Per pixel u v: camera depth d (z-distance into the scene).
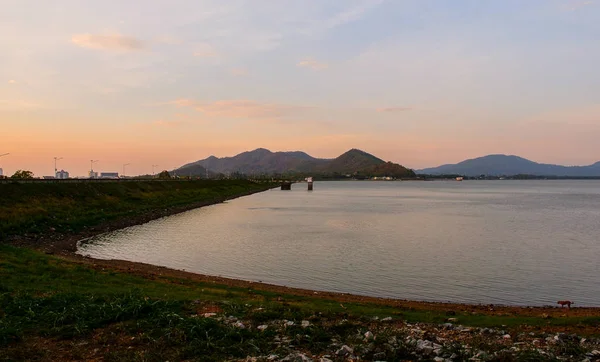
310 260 37.28
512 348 13.20
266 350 12.72
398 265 35.59
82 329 13.87
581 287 29.25
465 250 43.16
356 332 14.77
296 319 16.06
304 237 51.50
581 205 115.38
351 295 25.81
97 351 12.38
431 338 14.17
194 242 47.06
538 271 33.88
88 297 17.62
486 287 28.98
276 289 26.19
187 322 14.45
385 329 15.12
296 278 30.88
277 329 14.53
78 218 56.59
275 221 70.38
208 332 13.83
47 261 26.70
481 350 12.94
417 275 32.16
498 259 38.59
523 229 61.31
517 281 30.64
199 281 26.34
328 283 29.59
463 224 67.44
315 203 120.25
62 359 11.86
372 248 43.78
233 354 12.41
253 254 40.03
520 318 19.02
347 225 65.06
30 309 15.46
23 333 13.65
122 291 19.70
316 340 13.75
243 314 16.34
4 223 43.38
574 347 13.34
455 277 31.67
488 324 17.34
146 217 71.44
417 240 49.69
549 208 104.31
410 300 25.42
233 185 195.62
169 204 93.25
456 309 22.25
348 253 40.84
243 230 58.12
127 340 13.27
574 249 44.38
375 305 21.86
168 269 32.09
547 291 28.23
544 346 13.67
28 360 11.73
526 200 140.75
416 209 99.00
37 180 72.56
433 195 177.38
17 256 26.94
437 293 27.42
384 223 68.12
